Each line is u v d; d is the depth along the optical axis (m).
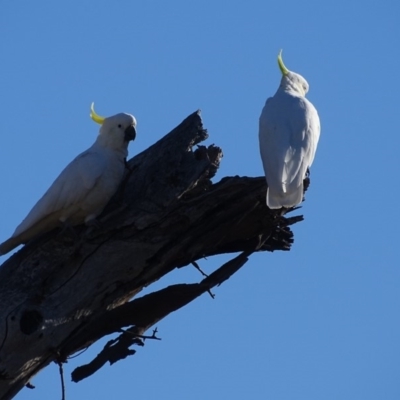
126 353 11.05
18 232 11.12
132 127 12.16
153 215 10.83
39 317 10.27
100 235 10.80
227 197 10.84
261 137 12.29
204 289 11.12
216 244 11.19
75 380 10.92
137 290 11.31
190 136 11.09
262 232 11.38
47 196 11.21
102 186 11.30
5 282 10.54
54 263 10.70
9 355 10.06
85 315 10.61
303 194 11.80
